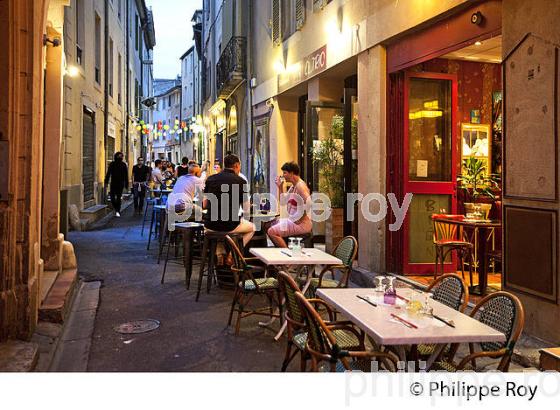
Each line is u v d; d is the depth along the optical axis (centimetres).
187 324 562
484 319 344
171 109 5178
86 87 1455
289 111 1309
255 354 471
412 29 670
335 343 309
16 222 452
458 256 740
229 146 1975
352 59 855
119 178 1692
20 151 454
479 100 845
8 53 435
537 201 463
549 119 449
